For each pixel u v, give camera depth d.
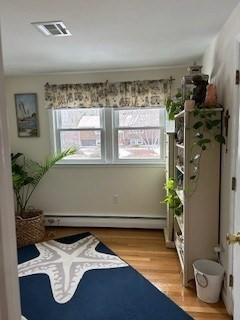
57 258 2.94
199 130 2.24
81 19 1.95
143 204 3.77
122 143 3.78
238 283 1.29
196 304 2.15
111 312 2.06
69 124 3.85
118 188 3.80
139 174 3.73
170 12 1.85
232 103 1.91
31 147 3.87
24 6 1.71
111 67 3.44
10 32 2.16
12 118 3.85
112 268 2.71
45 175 3.89
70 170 3.86
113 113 3.71
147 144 3.74
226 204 2.10
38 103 3.78
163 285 2.42
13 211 0.56
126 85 3.55
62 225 3.94
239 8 1.75
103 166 3.78
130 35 2.30
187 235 2.35
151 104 3.52
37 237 3.42
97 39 2.38
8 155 0.54
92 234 3.63
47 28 2.10
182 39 2.43
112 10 1.80
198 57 3.04
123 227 3.83
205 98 2.22
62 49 2.64
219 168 2.26
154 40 2.44
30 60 3.01
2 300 0.51
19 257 2.97
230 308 1.99
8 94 3.81
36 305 2.15
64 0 1.64
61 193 3.91
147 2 1.70
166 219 3.60
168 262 2.84
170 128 3.48
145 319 1.98
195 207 2.32
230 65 1.96
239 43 1.79
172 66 3.44
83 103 3.65
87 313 2.05
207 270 2.32
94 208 3.88
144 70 3.53
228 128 2.03
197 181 2.29
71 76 3.68
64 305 2.15
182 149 2.58
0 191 0.51
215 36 2.36
